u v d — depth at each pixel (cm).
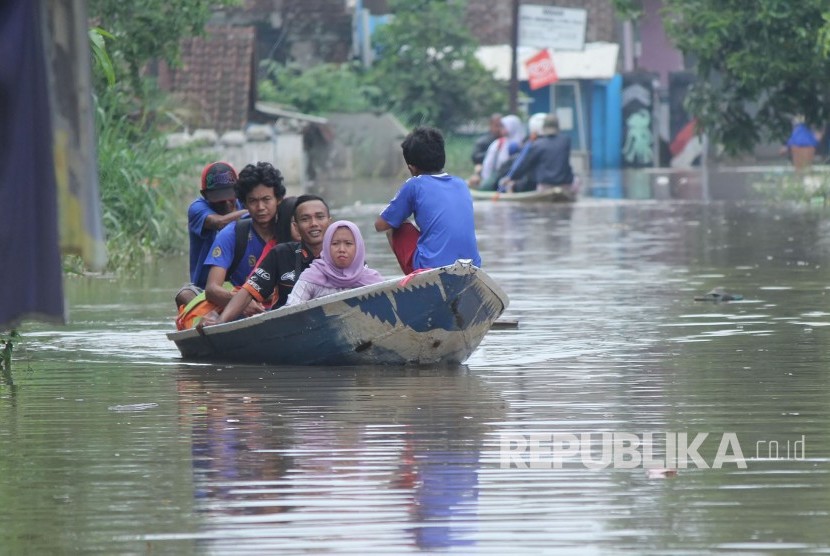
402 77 12362
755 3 7062
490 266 4534
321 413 2148
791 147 10438
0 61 1523
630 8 7431
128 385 2431
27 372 2581
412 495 1661
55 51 1552
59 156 1561
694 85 7562
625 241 5419
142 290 3934
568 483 1705
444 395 2286
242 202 2755
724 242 5272
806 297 3566
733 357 2634
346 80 11831
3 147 1531
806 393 2256
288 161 10200
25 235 1537
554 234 5803
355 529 1534
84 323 3262
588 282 4025
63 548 1484
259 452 1891
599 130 13588
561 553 1448
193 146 5759
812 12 6919
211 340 2680
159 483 1734
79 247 1568
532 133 8150
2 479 1761
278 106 11312
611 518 1559
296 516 1586
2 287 1530
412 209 2714
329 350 2595
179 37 5659
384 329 2561
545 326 3123
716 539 1484
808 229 5778
